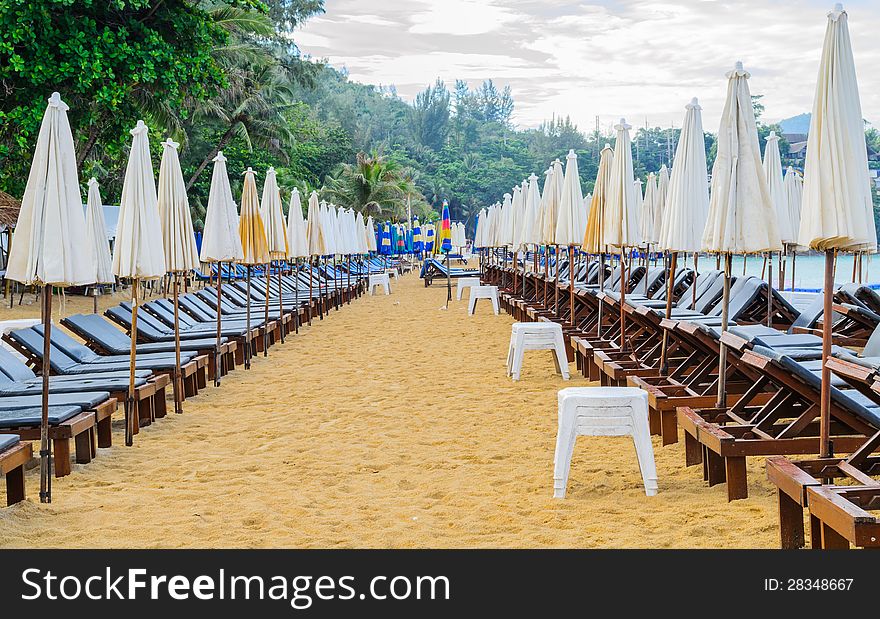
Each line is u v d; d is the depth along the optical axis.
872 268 34.22
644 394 5.17
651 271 13.84
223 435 7.09
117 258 6.83
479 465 5.99
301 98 89.69
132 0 18.17
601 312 10.02
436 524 4.70
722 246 5.88
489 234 25.38
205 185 39.31
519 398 8.49
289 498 5.21
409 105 142.25
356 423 7.48
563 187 12.17
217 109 36.03
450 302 22.30
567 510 4.88
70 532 4.62
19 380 6.98
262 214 14.04
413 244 41.44
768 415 5.14
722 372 5.79
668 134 106.25
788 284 25.41
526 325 9.71
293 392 9.12
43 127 5.28
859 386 4.76
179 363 8.03
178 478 5.75
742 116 5.87
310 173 59.03
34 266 5.12
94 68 17.64
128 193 6.92
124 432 7.24
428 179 103.25
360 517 4.83
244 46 34.25
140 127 7.05
